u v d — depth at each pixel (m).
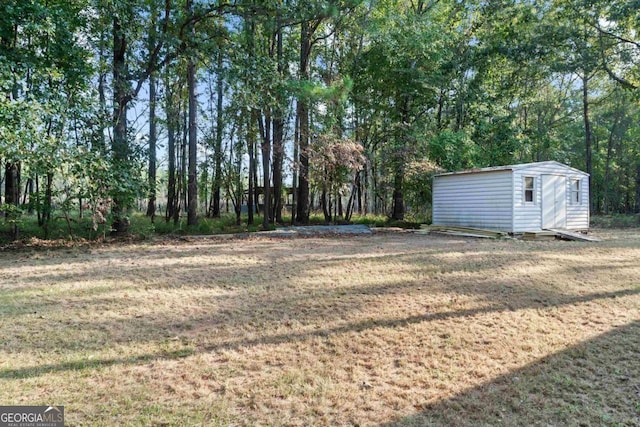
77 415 2.52
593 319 4.42
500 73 21.56
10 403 2.64
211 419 2.50
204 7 12.66
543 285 5.84
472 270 6.89
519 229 12.98
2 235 11.45
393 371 3.21
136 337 3.88
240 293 5.45
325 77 17.80
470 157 18.27
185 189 20.11
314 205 26.12
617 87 23.22
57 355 3.43
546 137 22.95
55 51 10.23
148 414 2.54
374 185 19.50
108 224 11.35
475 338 3.88
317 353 3.55
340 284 5.93
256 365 3.30
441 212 16.08
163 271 6.91
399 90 18.45
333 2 13.82
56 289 5.62
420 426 2.44
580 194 14.68
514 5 19.34
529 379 3.07
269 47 17.44
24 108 8.78
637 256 8.46
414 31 16.92
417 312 4.64
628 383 3.00
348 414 2.58
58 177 10.02
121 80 11.95
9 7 8.92
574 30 17.58
